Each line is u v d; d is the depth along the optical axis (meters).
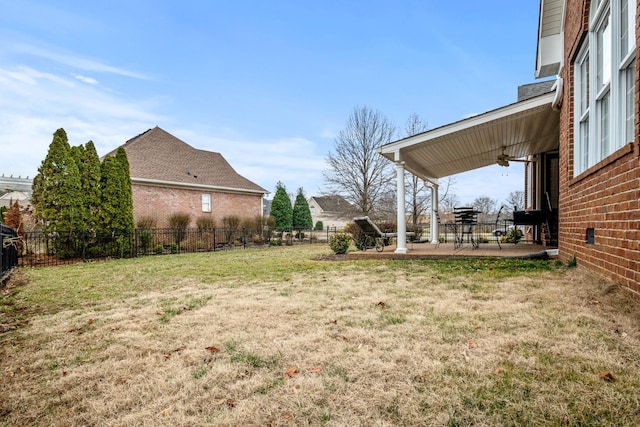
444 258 7.14
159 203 18.50
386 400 1.80
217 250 14.66
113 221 12.06
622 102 3.69
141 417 1.75
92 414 1.81
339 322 3.08
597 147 4.44
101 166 12.23
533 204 11.13
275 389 1.97
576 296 3.39
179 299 4.32
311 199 49.03
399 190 7.89
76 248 10.95
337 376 2.08
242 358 2.40
